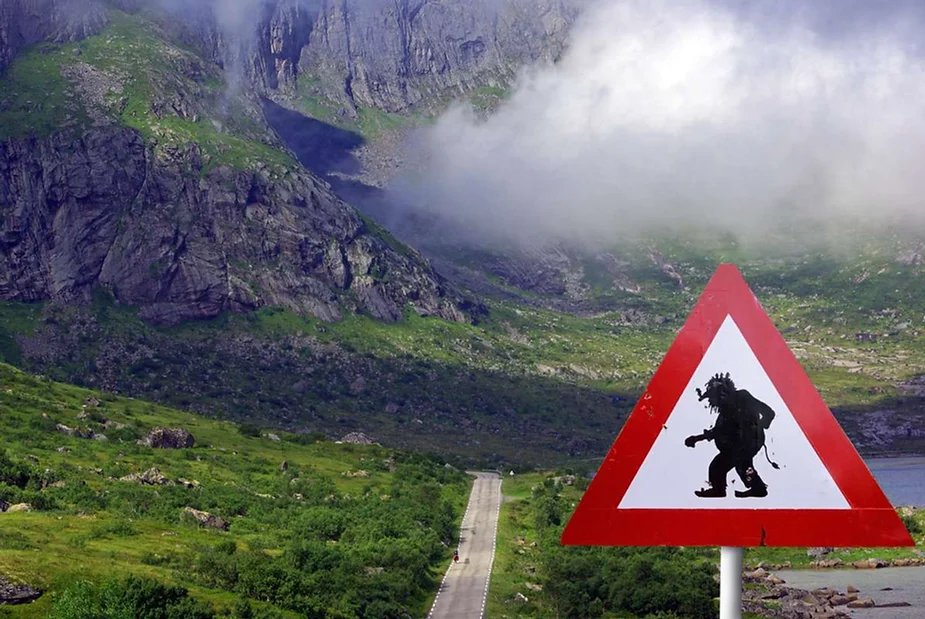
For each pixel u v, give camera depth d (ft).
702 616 404.98
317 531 473.26
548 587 412.36
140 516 435.94
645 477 47.19
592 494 47.37
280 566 354.13
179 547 379.76
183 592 305.53
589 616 399.85
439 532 520.42
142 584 293.84
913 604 429.79
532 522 570.05
